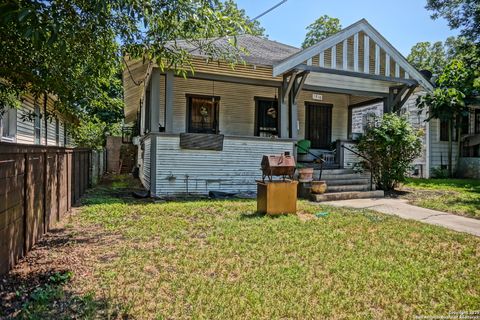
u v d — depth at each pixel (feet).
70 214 19.63
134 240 14.26
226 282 9.96
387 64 32.89
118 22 10.79
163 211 20.58
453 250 13.51
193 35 11.34
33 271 10.56
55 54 11.06
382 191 28.89
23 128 29.99
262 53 32.50
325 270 11.06
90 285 9.61
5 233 10.02
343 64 31.17
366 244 14.05
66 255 12.18
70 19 8.74
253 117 38.29
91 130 46.26
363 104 40.29
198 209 21.33
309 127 41.09
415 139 30.81
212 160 29.07
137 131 58.49
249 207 22.16
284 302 8.80
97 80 15.90
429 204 24.17
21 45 10.38
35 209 13.39
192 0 10.06
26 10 6.50
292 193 20.30
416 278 10.53
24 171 11.87
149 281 9.94
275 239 14.43
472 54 41.70
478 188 32.81
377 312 8.47
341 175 31.30
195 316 8.00
